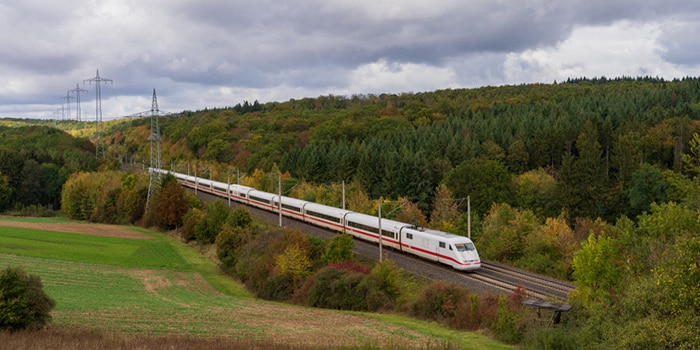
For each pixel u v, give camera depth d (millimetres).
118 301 46500
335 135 153750
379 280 46094
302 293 49438
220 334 33938
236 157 153125
